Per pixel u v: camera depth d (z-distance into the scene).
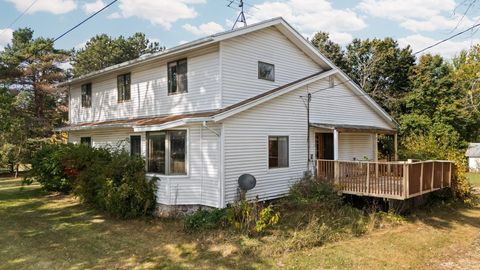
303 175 14.19
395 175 11.83
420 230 10.87
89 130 17.53
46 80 31.08
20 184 19.67
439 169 13.41
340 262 7.92
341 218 11.09
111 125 13.79
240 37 12.73
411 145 21.59
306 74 15.70
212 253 8.27
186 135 11.63
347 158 17.22
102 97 17.64
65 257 8.03
